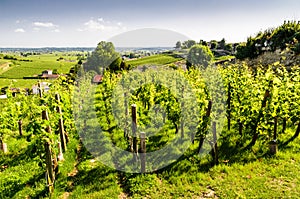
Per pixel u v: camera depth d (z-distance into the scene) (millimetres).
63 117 10633
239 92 10156
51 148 7773
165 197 6715
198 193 6789
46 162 7023
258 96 9000
